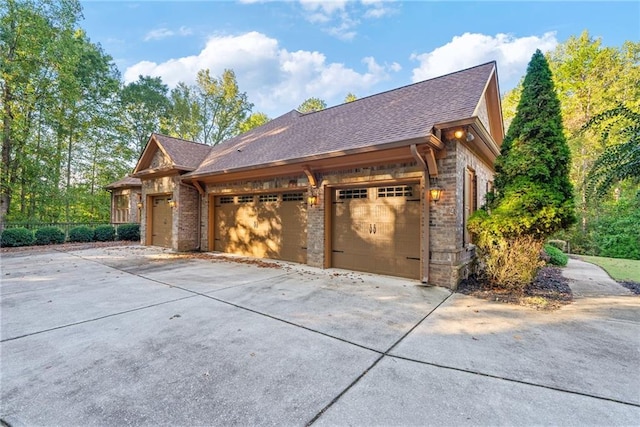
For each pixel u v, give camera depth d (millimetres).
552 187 6672
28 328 4395
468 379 3068
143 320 4734
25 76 16781
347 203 8875
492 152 9477
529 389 2891
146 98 27359
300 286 6938
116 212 22328
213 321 4707
